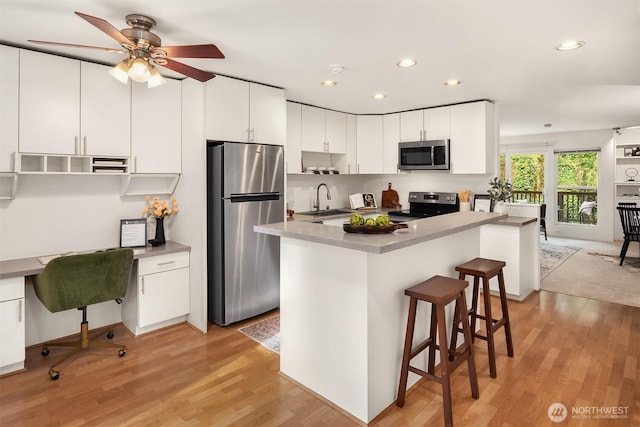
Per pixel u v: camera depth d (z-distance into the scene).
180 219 3.56
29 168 2.87
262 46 2.60
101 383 2.48
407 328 2.17
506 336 2.82
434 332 2.41
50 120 2.71
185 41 2.50
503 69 3.16
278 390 2.39
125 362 2.76
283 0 1.95
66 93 2.78
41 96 2.67
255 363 2.75
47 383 2.47
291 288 2.48
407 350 2.17
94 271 2.68
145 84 3.21
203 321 3.29
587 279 4.97
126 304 3.38
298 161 4.48
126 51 2.19
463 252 3.02
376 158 5.15
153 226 3.63
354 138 5.18
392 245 1.87
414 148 4.79
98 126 2.94
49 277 2.52
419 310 2.48
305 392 2.37
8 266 2.66
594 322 3.49
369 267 2.04
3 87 2.52
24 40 2.50
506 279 4.11
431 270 2.60
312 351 2.36
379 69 3.14
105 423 2.07
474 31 2.36
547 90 3.91
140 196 3.52
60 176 3.07
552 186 8.24
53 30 2.34
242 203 3.42
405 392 2.23
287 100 4.31
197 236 3.33
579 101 4.52
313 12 2.09
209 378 2.54
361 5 2.01
